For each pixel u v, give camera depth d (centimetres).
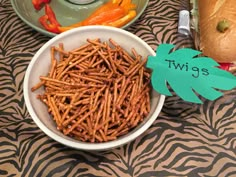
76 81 40
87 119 37
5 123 42
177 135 41
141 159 39
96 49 42
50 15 51
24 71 47
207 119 43
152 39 51
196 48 49
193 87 37
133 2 54
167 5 55
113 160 39
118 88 39
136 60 41
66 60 41
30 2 54
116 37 43
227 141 41
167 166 39
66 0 54
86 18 52
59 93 39
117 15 50
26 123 42
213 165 39
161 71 38
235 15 47
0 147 40
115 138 36
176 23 52
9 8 54
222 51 46
